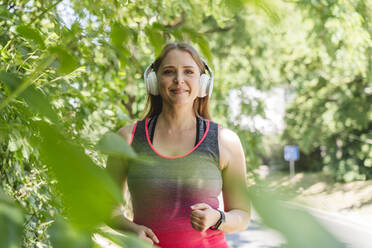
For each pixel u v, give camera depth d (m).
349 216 9.32
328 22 5.71
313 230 0.11
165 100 1.44
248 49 8.97
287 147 14.03
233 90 8.13
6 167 1.05
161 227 1.29
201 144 1.37
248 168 3.78
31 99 0.22
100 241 0.22
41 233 0.82
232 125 6.75
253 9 0.22
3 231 0.17
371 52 7.12
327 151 14.87
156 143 1.39
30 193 1.03
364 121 13.05
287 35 6.90
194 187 1.30
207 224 1.17
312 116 14.52
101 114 2.37
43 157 0.15
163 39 0.47
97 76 2.45
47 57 0.24
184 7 2.02
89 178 0.15
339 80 11.98
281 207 0.12
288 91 13.32
